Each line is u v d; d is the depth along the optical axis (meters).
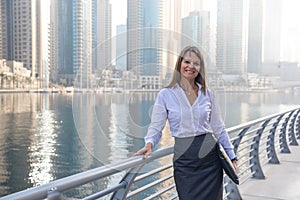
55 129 13.73
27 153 16.97
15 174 14.30
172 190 1.83
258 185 3.44
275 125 4.38
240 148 3.22
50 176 12.55
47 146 16.62
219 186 1.62
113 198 1.53
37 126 20.27
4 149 18.12
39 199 1.00
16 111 23.00
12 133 20.31
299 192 3.22
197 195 1.58
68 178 1.13
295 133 6.00
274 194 3.18
